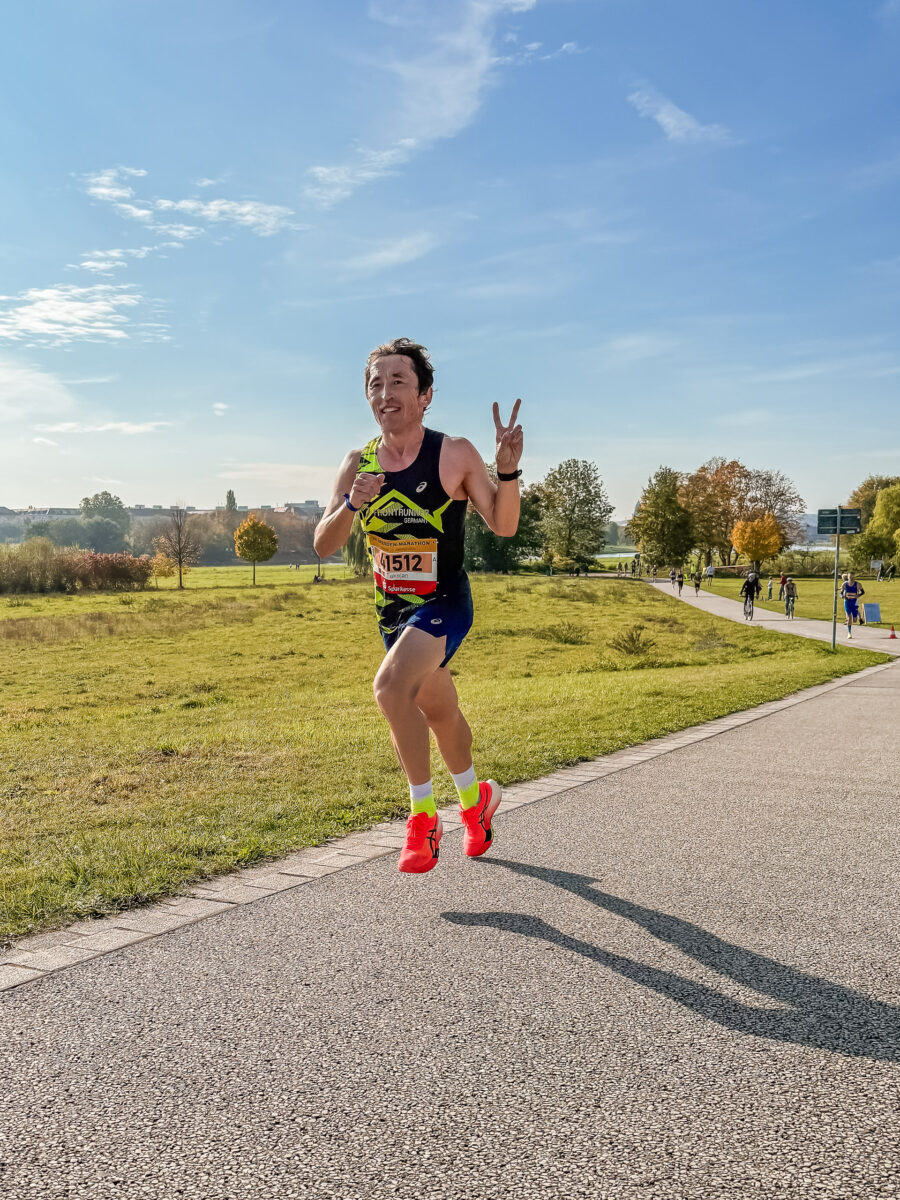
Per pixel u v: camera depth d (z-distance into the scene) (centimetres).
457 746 388
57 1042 247
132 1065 234
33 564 6200
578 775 647
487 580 6562
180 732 1007
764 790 590
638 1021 256
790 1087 218
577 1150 192
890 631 2894
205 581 8694
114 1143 198
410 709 339
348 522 346
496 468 334
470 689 1442
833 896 370
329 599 4828
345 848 454
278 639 2961
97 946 322
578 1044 242
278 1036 249
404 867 345
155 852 443
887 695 1156
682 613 4006
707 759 708
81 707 1564
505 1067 229
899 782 615
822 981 283
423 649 343
